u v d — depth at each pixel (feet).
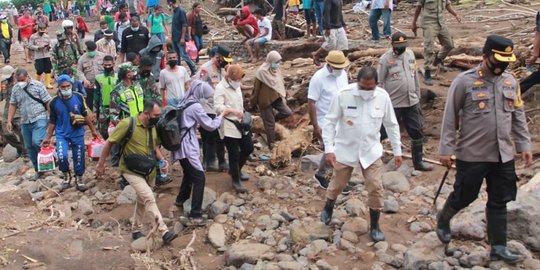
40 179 28.66
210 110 24.81
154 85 27.55
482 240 18.38
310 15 48.44
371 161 18.42
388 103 18.51
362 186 24.03
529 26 39.93
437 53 33.86
